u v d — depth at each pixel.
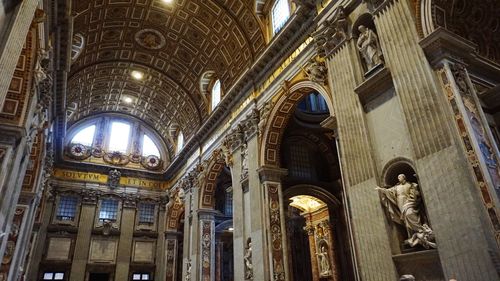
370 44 8.33
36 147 13.30
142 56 19.89
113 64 20.08
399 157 7.03
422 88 6.52
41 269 20.53
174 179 24.00
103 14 16.16
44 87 10.43
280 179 13.27
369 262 7.06
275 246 12.05
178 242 24.08
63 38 11.73
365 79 8.35
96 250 22.22
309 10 11.27
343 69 8.95
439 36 6.42
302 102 16.61
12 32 6.15
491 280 4.92
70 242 21.84
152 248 23.66
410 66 6.87
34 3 6.92
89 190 23.30
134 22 17.42
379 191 7.16
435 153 6.06
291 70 12.27
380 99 7.80
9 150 8.00
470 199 5.39
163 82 21.58
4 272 11.67
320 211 16.64
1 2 5.77
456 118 5.98
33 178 13.30
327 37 9.73
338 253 15.34
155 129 26.50
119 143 25.45
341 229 15.50
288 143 16.12
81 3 14.65
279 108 12.91
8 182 8.09
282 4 13.66
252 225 12.79
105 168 24.17
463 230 5.41
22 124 8.58
